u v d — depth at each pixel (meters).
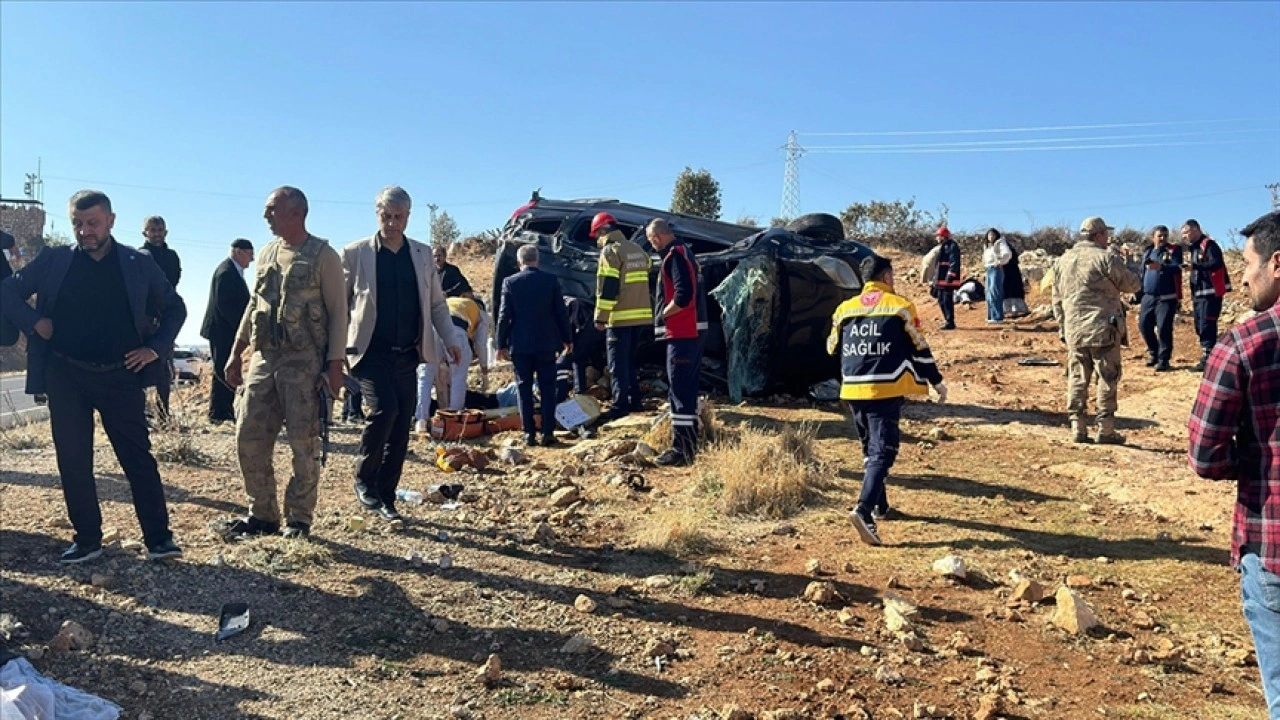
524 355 8.25
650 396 10.19
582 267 10.37
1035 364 12.40
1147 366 11.88
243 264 8.91
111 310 4.61
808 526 6.01
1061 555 5.50
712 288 9.97
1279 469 2.47
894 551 5.54
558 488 6.79
